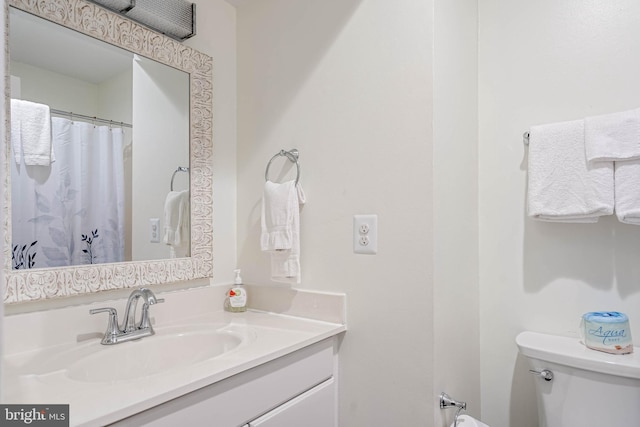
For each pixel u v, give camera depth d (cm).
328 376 128
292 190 138
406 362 118
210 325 131
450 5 127
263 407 102
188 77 146
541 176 126
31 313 103
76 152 115
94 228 118
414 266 117
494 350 144
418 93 118
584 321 119
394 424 120
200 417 86
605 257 124
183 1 139
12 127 101
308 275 141
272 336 117
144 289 119
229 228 162
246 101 163
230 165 163
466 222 137
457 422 116
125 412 70
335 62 137
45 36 109
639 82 120
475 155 146
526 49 140
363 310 127
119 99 126
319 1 142
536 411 135
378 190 125
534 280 136
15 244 101
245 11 164
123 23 126
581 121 122
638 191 110
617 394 106
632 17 121
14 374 87
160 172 137
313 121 142
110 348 106
